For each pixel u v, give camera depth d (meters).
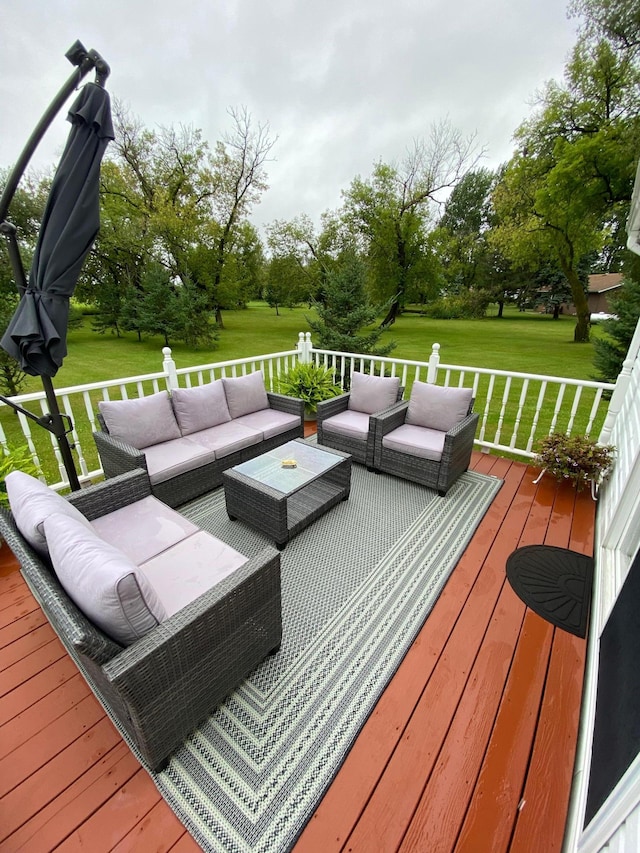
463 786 1.42
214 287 16.53
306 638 2.00
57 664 1.84
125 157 14.47
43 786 1.40
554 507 3.19
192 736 1.56
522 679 1.82
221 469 3.37
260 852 1.25
